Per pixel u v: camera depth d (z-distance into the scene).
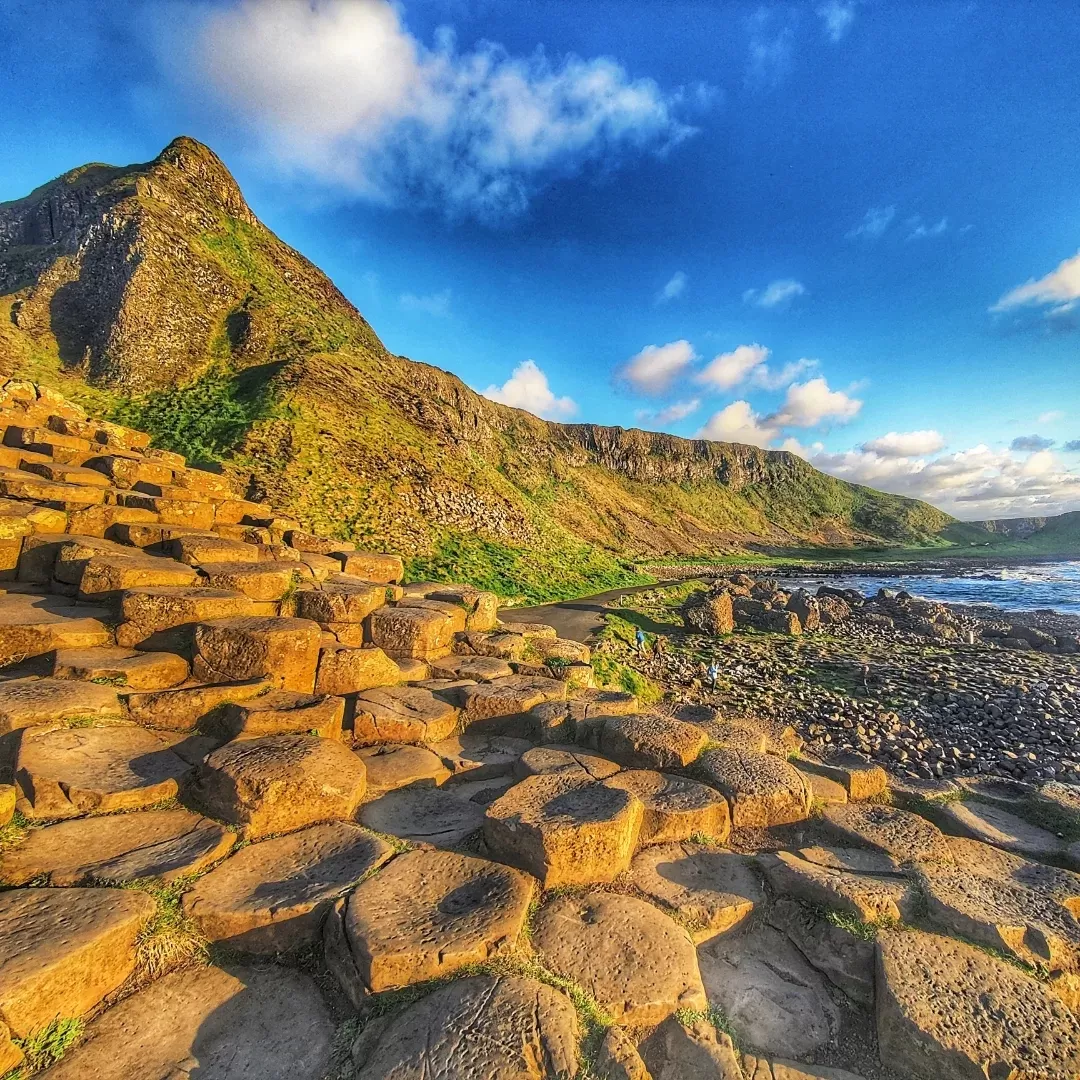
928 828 4.98
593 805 4.44
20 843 3.53
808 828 5.09
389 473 35.72
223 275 46.84
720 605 26.06
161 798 4.21
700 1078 2.77
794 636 25.38
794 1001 3.39
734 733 6.50
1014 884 4.20
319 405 37.28
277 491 28.42
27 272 46.38
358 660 6.70
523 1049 2.65
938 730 13.32
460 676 7.69
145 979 2.98
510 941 3.28
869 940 3.58
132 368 35.88
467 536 36.34
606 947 3.42
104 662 5.38
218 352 41.12
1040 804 5.47
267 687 5.79
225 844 3.84
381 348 63.34
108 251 42.09
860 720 13.84
